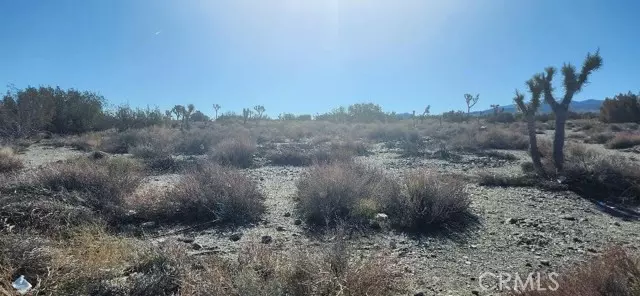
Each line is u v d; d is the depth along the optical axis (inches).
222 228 292.8
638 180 409.4
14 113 1061.8
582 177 431.8
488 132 1034.1
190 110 1487.5
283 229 290.2
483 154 773.3
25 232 225.3
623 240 263.7
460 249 252.1
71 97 1267.2
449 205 317.7
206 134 964.6
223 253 237.5
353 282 161.6
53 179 336.5
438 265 225.5
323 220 308.2
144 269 192.9
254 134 1117.7
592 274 153.7
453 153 772.6
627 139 874.8
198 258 213.8
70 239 226.2
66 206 276.1
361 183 353.7
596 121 1710.1
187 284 161.0
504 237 274.2
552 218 319.3
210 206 320.5
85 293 164.7
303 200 339.9
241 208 323.0
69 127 1236.5
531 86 502.6
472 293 189.3
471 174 527.8
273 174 551.2
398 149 871.7
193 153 806.5
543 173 478.9
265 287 157.2
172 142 891.4
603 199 384.8
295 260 179.5
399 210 313.7
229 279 164.6
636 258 170.9
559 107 481.1
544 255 239.3
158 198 327.6
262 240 262.7
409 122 1865.2
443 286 197.5
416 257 237.8
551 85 486.0
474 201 376.5
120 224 294.7
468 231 287.9
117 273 182.9
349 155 675.4
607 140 982.4
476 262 230.1
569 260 229.8
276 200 381.7
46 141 992.2
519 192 417.1
